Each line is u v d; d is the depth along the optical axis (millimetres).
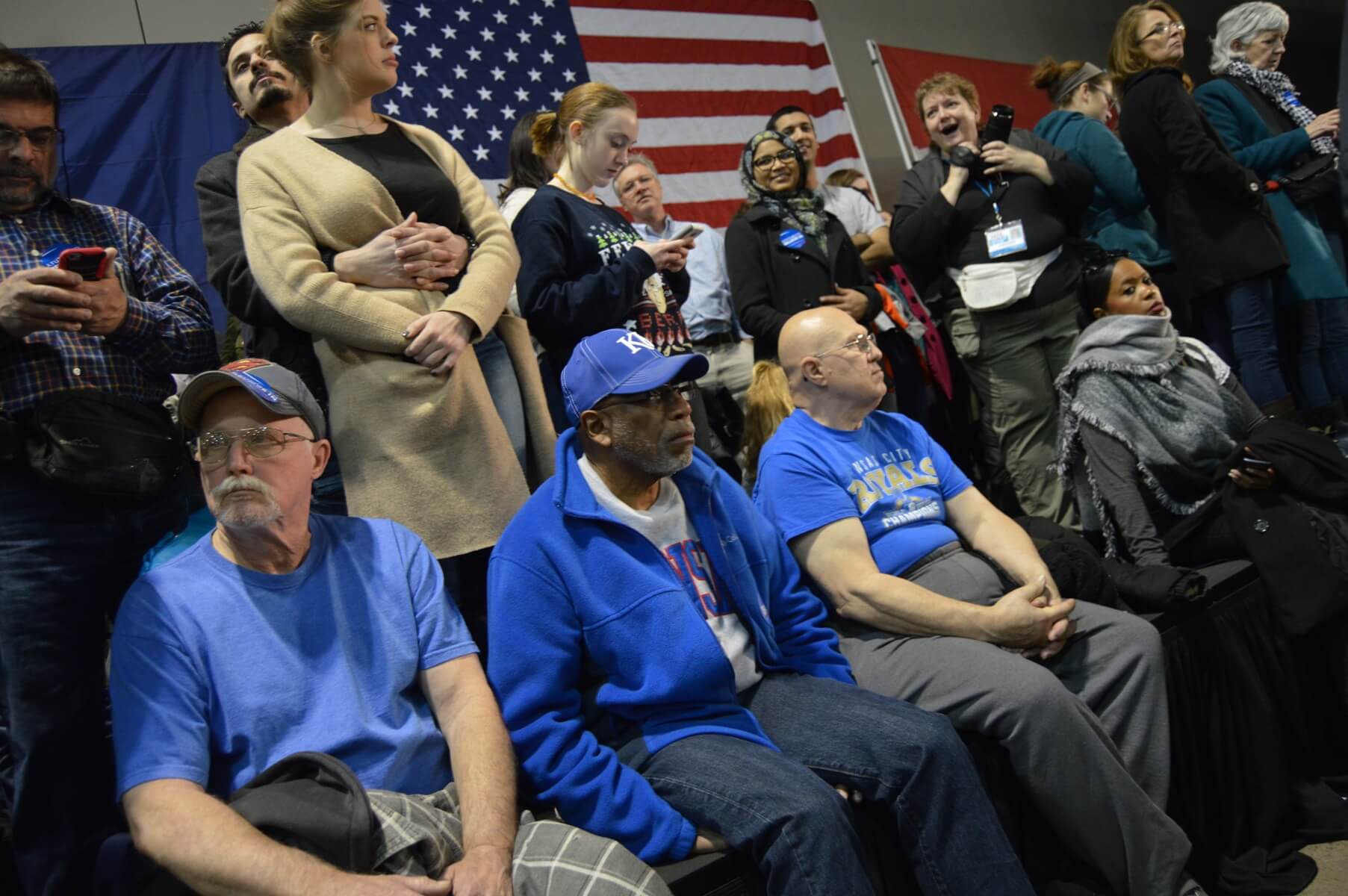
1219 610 2598
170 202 3449
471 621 2191
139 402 1923
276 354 2088
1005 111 3588
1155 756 2246
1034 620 2209
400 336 1943
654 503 2033
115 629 1630
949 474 2553
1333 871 2336
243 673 1649
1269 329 3666
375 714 1712
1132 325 3018
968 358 3717
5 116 1938
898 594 2207
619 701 1854
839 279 3520
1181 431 2918
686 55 5035
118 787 1532
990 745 2068
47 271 1739
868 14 6328
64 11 3574
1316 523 2670
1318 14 9555
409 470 1967
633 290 2426
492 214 2229
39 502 1787
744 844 1668
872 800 1830
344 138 2098
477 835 1571
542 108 4375
